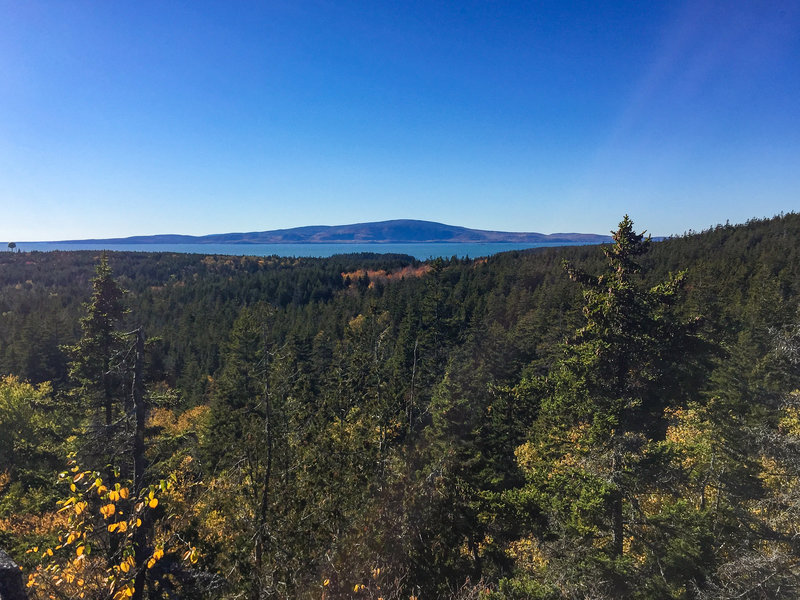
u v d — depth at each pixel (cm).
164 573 1068
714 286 5753
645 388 1384
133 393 1179
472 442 1883
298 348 5356
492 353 4100
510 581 1180
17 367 6438
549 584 1149
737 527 1359
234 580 1063
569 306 6000
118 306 1969
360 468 1297
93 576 558
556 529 1335
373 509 1243
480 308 7262
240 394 3247
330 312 9588
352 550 1115
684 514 1272
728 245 10300
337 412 1503
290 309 11425
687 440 1958
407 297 8331
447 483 1438
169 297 13238
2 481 2795
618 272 1443
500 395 2017
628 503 1327
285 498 1173
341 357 2620
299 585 1018
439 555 1316
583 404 1438
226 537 1178
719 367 2523
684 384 1430
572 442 1561
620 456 1248
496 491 1852
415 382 2805
